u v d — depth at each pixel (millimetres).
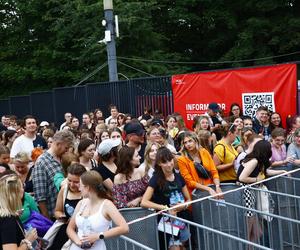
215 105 10344
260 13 24016
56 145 6156
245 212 5922
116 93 15000
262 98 10500
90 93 16359
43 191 6023
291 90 10031
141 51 23875
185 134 6793
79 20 23250
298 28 22969
